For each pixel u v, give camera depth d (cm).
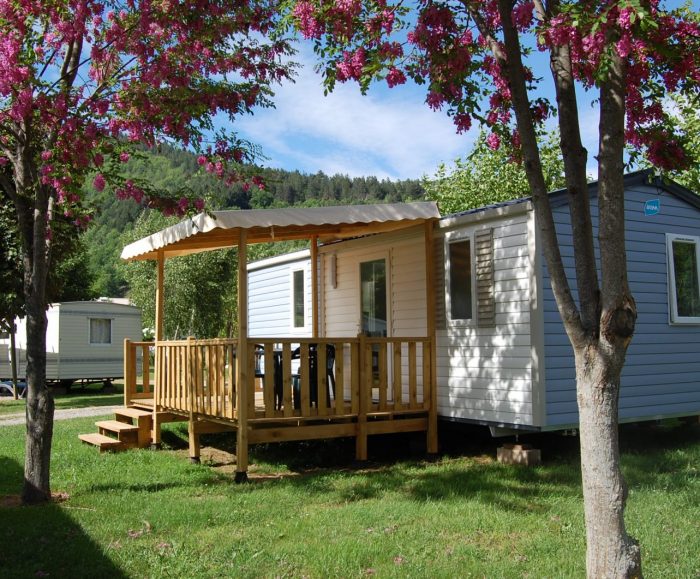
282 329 1321
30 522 564
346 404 838
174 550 488
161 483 725
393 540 505
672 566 440
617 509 358
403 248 970
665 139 532
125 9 682
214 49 743
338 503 631
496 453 866
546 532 519
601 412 361
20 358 2212
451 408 865
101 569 454
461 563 455
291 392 779
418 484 695
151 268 2473
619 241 359
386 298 1001
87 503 634
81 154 648
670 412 894
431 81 544
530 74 566
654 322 890
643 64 495
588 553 365
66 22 641
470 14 498
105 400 1867
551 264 380
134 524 560
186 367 880
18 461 854
